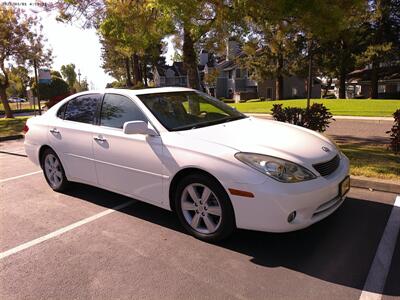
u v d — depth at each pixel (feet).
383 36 103.14
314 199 11.71
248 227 11.96
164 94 16.31
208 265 11.62
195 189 13.15
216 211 12.64
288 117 27.81
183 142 13.33
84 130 16.81
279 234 13.42
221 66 177.88
